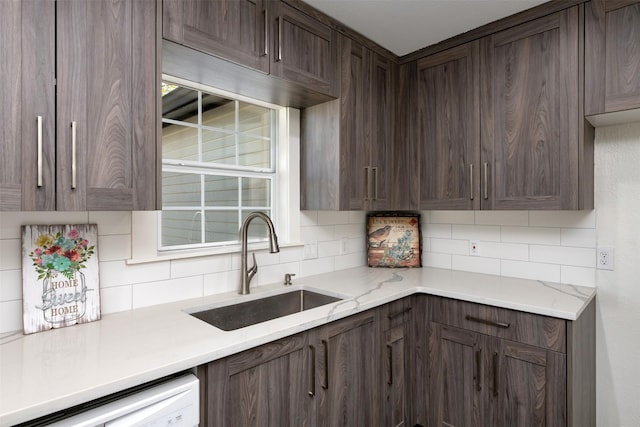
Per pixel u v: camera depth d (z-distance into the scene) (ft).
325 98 6.48
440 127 7.24
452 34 6.87
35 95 3.40
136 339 3.97
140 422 3.14
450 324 6.35
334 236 8.05
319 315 4.90
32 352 3.61
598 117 5.67
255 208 7.05
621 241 6.21
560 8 5.78
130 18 4.02
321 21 6.09
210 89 6.05
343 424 5.32
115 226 4.91
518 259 7.36
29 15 3.37
